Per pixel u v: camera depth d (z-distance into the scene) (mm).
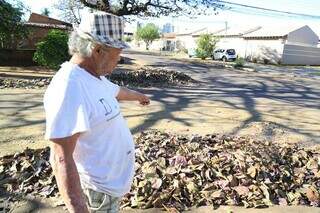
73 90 1716
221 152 5078
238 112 9266
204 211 3787
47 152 4797
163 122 7742
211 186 4164
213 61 37062
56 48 16391
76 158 1870
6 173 4352
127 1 19656
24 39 21297
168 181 4184
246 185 4246
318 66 40812
